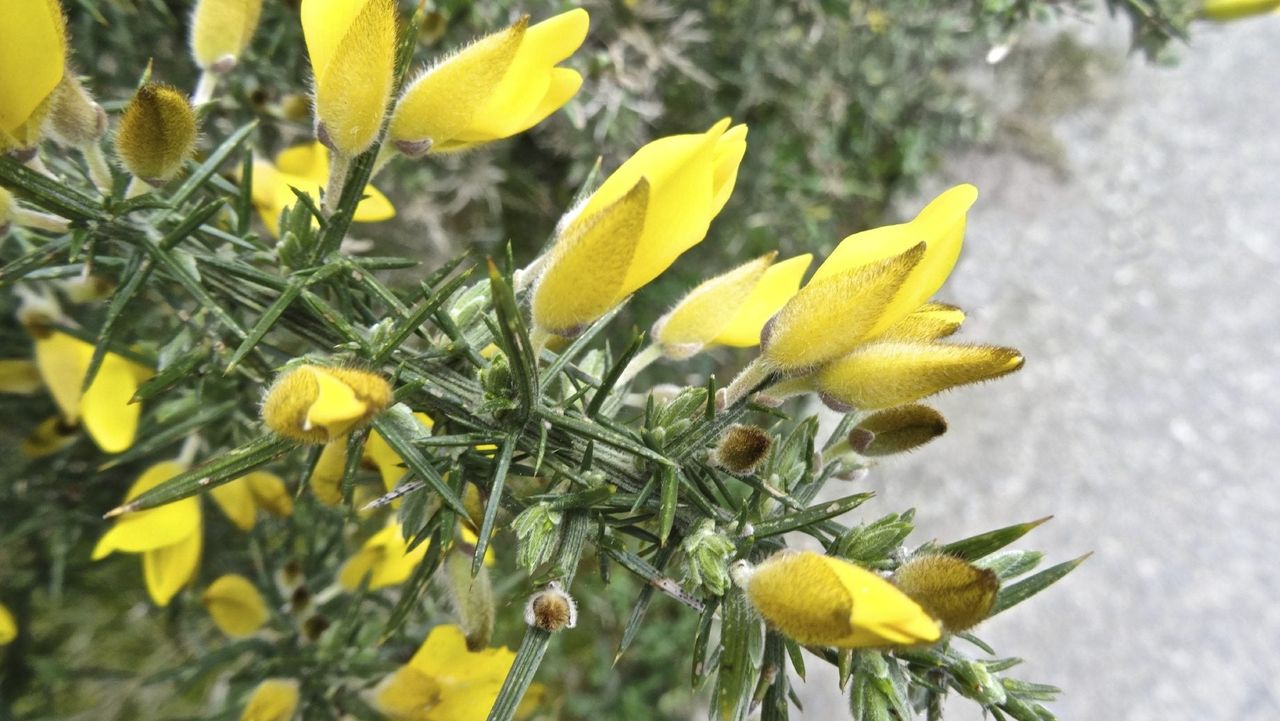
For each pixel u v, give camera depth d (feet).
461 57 0.26
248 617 0.40
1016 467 0.94
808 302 0.24
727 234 0.79
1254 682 0.91
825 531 0.26
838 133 0.84
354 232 0.65
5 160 0.25
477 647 0.31
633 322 0.75
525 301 0.28
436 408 0.27
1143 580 0.93
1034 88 0.98
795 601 0.21
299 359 0.25
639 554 0.27
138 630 0.62
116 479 0.50
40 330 0.37
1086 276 0.98
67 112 0.25
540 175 0.75
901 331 0.25
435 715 0.32
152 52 0.49
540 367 0.29
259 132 0.51
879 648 0.20
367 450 0.30
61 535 0.50
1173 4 0.49
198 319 0.32
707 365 0.78
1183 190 1.00
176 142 0.26
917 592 0.21
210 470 0.24
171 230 0.28
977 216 0.98
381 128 0.26
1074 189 0.99
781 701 0.24
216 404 0.40
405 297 0.28
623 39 0.65
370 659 0.40
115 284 0.37
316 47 0.25
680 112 0.78
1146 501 0.94
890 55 0.80
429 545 0.30
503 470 0.25
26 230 0.35
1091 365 0.96
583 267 0.23
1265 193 1.01
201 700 0.62
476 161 0.68
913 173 0.87
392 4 0.24
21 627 0.53
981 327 0.96
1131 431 0.95
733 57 0.77
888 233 0.25
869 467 0.28
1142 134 1.00
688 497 0.26
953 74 0.93
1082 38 0.97
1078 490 0.94
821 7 0.70
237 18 0.30
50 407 0.47
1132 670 0.91
